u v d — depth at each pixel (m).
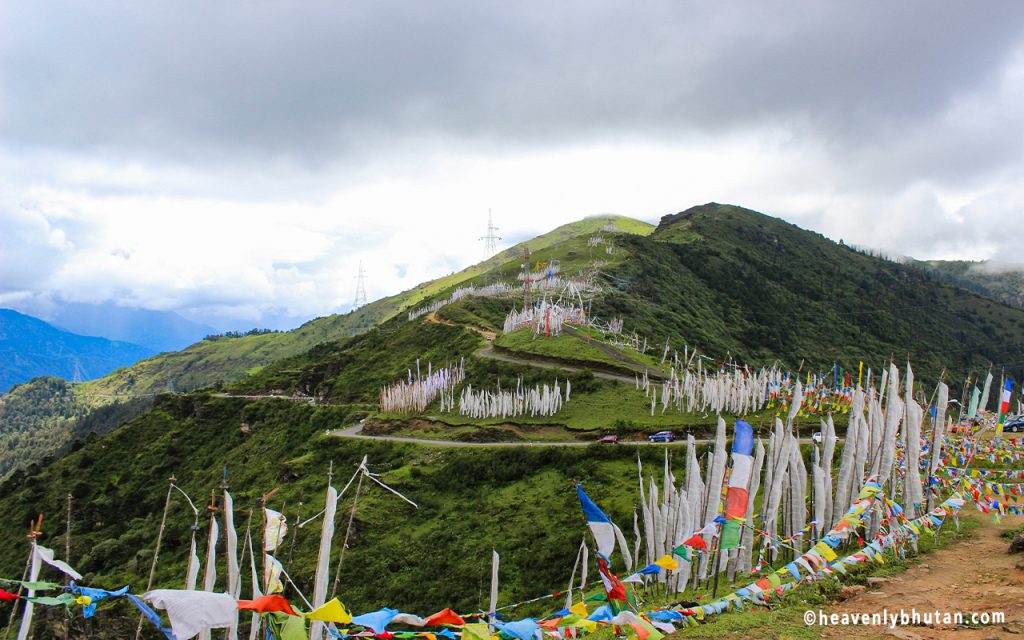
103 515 113.06
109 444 136.50
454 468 84.44
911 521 30.61
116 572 86.31
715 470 34.31
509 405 98.81
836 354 176.88
